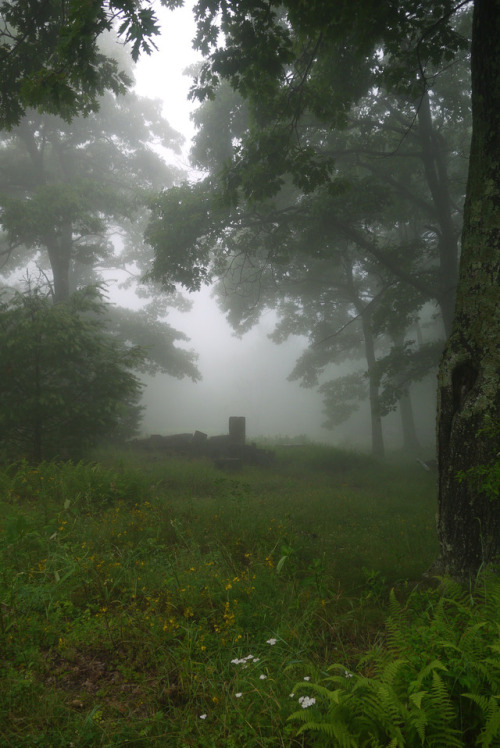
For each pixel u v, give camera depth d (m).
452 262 18.34
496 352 5.63
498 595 3.48
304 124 17.36
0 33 9.06
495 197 5.95
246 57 10.43
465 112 18.34
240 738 2.76
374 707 2.52
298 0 9.15
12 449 11.79
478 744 2.49
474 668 2.67
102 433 12.76
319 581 4.83
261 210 18.33
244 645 3.67
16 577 4.38
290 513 8.63
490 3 6.07
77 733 2.76
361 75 12.91
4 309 12.41
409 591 5.46
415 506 10.88
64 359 12.12
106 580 4.71
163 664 3.57
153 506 8.02
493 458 5.38
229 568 5.48
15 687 3.05
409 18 9.71
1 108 9.47
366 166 18.97
